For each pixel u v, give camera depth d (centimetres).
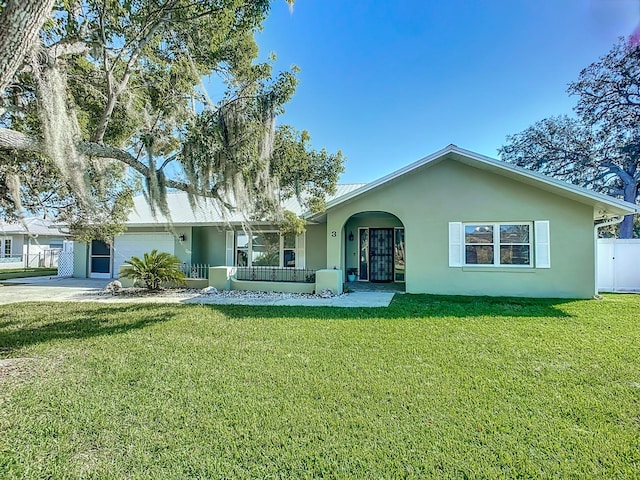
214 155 663
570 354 491
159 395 366
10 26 303
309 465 252
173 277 1218
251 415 323
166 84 707
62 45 513
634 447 271
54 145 462
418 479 237
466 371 428
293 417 319
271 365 453
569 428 299
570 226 1016
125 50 605
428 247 1111
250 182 723
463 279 1084
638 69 2181
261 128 678
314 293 1139
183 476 241
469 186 1084
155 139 649
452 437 286
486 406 338
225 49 727
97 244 1655
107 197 899
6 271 2083
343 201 1112
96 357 487
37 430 299
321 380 403
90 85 633
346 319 719
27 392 374
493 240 1071
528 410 330
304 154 870
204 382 399
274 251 1462
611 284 1281
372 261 1510
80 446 277
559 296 1018
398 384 390
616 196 2400
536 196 1038
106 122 572
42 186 767
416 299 981
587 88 2372
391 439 284
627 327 646
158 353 504
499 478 237
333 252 1175
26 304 932
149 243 1553
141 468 249
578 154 2441
